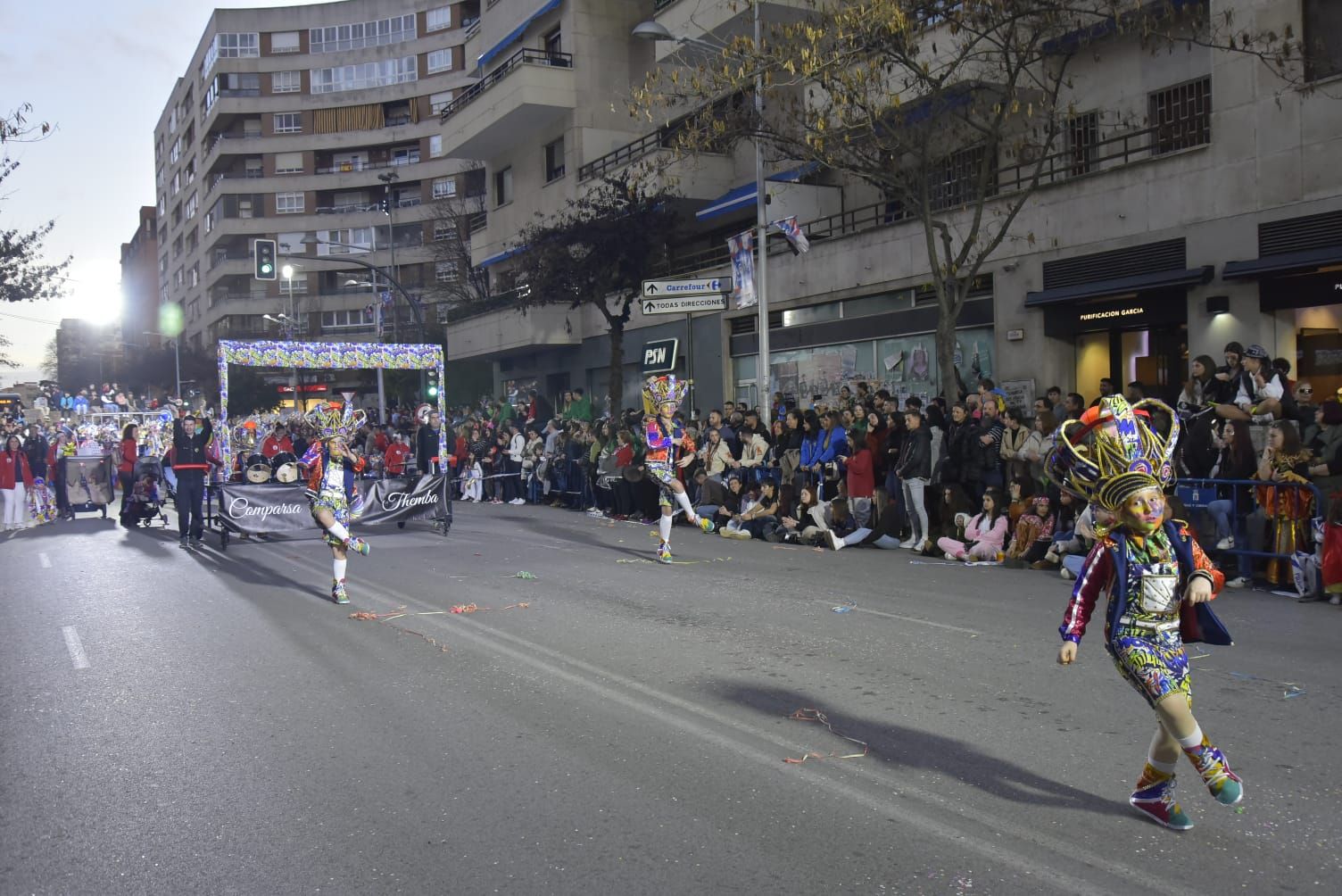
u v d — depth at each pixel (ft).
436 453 54.70
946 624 27.07
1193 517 34.09
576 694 20.92
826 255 69.77
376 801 15.31
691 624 27.81
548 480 73.56
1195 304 47.65
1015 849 13.11
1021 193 52.49
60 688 22.35
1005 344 56.95
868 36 47.42
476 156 120.06
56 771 16.97
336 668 23.66
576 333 100.94
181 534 49.57
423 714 19.76
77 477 73.92
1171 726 13.26
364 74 229.04
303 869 13.00
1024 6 45.55
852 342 69.05
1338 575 28.99
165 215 319.88
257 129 237.66
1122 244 50.75
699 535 51.65
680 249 94.94
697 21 79.97
